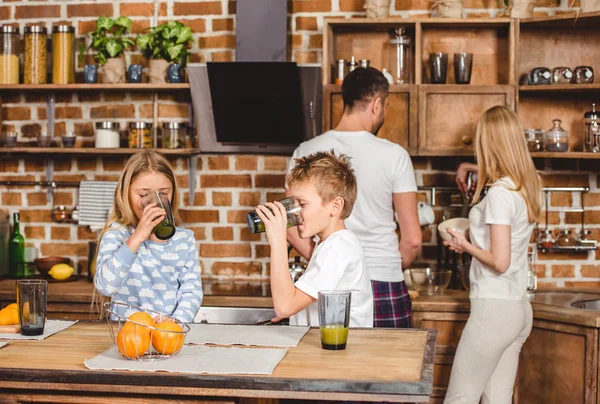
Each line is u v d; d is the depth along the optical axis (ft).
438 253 12.46
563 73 12.14
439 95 12.05
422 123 11.98
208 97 12.60
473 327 10.03
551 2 12.68
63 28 12.97
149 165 8.30
